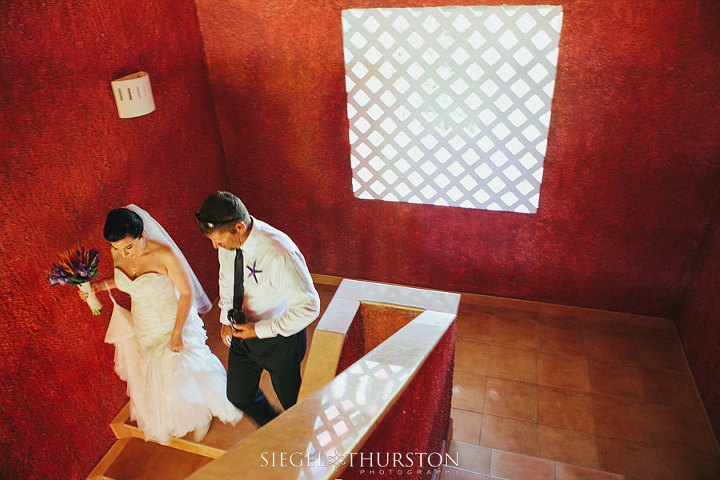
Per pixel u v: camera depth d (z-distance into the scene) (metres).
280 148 4.11
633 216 3.58
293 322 2.21
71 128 2.69
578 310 4.06
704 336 3.35
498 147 3.62
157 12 3.26
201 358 3.03
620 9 3.00
